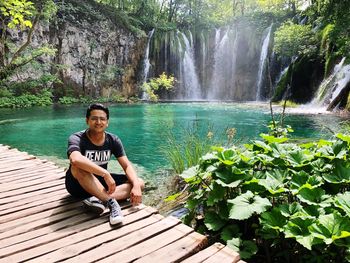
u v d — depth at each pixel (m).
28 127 9.44
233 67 23.17
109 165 5.45
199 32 24.55
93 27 19.58
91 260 1.84
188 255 1.95
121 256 1.90
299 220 2.02
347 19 11.42
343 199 2.09
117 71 20.98
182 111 14.19
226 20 26.91
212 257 1.93
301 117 10.82
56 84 18.03
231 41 23.27
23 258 1.84
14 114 12.53
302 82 16.34
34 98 16.22
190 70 23.94
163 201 3.71
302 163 2.62
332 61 14.63
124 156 2.79
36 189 2.98
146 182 4.48
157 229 2.24
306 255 2.11
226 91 23.42
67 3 18.81
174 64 23.19
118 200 2.68
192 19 26.77
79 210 2.51
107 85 20.39
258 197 2.27
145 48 22.80
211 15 28.55
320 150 2.77
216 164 2.62
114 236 2.12
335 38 12.42
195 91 24.02
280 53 17.91
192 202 2.79
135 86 22.14
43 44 16.98
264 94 21.28
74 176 2.51
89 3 20.39
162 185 4.33
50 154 6.20
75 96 18.81
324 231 1.88
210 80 23.98
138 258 1.88
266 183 2.38
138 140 7.68
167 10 28.55
